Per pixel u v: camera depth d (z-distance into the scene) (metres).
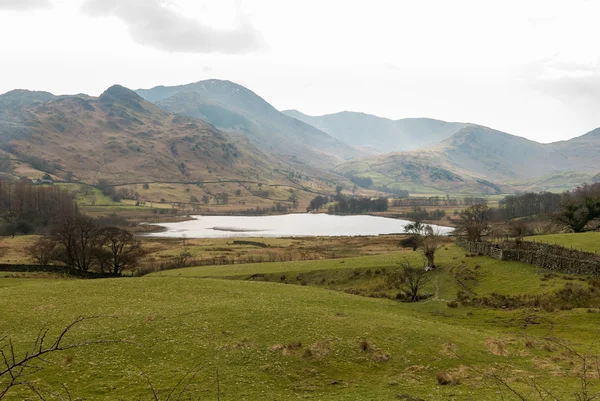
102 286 57.59
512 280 60.84
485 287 60.78
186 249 136.38
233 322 40.41
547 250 66.88
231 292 55.59
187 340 35.78
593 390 24.80
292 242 161.25
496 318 47.94
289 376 30.42
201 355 33.00
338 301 53.41
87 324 39.25
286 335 37.41
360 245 149.75
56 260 106.12
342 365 32.44
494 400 24.19
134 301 49.03
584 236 77.00
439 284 66.56
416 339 37.53
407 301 61.78
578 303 49.03
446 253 85.62
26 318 40.78
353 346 35.50
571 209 100.69
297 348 34.69
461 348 35.97
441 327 42.28
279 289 60.12
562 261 59.66
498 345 36.00
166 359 32.12
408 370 31.73
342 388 28.44
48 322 39.56
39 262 102.75
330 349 34.72
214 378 29.20
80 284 59.09
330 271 81.44
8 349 32.62
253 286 61.12
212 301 49.69
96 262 102.50
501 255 70.06
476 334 40.66
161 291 55.06
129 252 103.50
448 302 56.25
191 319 41.09
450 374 30.59
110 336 36.09
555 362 32.47
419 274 71.19
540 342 37.41
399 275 74.00
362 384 29.11
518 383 27.69
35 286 57.94
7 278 83.56
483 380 28.78
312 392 27.78
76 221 107.69
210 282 62.50
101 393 26.23
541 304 50.44
